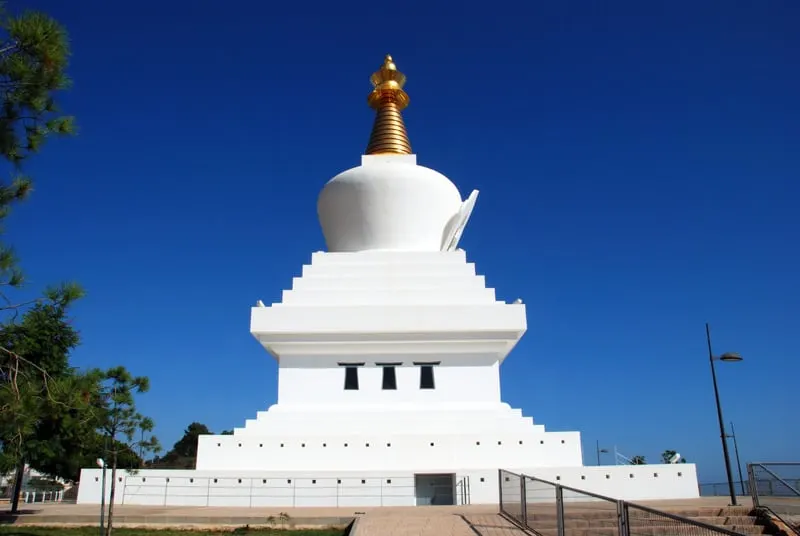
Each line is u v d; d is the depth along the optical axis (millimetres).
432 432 24484
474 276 27766
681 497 22469
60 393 9031
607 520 14586
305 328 25672
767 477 17438
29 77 8328
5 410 8516
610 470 22641
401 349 26328
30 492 37625
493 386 25984
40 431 18516
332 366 26188
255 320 25766
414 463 23641
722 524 16312
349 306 26031
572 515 14891
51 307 9367
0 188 8727
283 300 27156
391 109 33406
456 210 30750
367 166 30234
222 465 23641
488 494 22531
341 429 24531
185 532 17188
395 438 23906
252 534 16594
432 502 23031
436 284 27641
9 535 16328
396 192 29328
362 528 14500
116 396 15070
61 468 22078
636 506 10172
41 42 8289
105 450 16062
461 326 25734
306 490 22391
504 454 23812
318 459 23672
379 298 27047
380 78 34219
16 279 8781
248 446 23812
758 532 15953
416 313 25875
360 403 25688
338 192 29859
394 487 22422
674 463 23406
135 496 22656
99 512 19750
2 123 8391
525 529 14297
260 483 22500
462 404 25672
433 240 29781
